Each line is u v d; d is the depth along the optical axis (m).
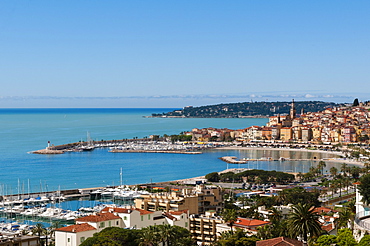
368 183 150.75
